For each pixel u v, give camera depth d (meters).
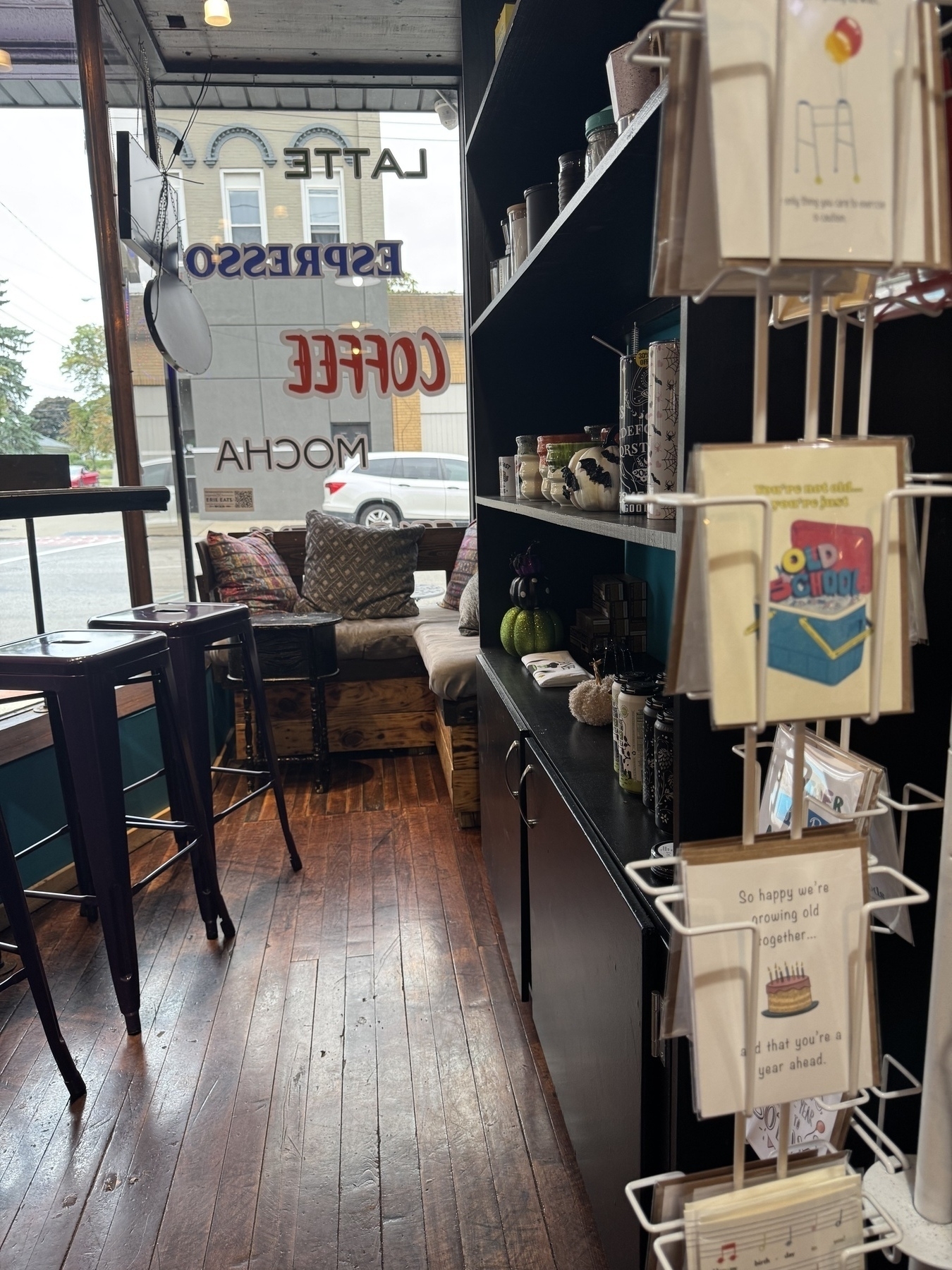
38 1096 1.87
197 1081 1.89
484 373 2.71
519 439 2.42
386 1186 1.59
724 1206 0.69
